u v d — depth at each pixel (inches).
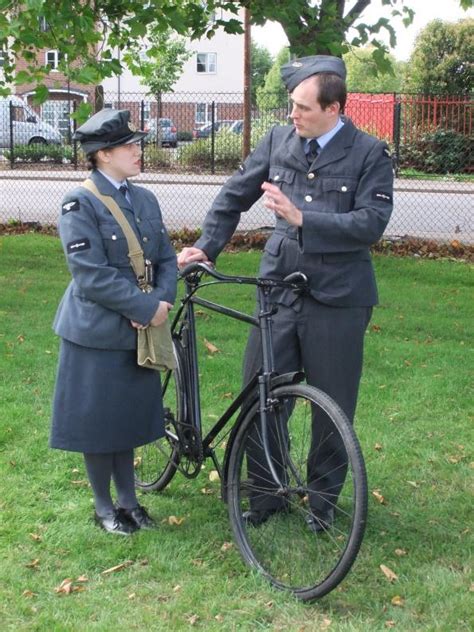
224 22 335.6
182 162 802.8
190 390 153.1
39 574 133.6
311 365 146.6
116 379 141.7
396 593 130.1
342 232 136.3
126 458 149.6
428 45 1130.7
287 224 145.9
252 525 145.9
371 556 140.9
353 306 144.3
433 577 134.6
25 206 593.9
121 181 143.4
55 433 143.4
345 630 119.5
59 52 295.1
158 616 122.3
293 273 141.3
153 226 144.7
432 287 359.3
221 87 1889.8
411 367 241.3
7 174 790.5
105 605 125.0
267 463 138.9
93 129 138.5
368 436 190.9
